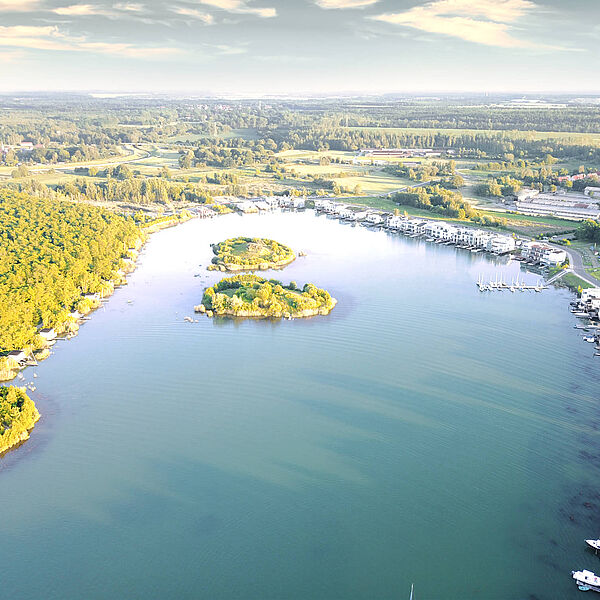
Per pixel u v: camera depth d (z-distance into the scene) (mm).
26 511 166000
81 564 148750
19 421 199375
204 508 167500
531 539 156500
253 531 159375
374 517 164625
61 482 177875
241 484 177500
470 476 181375
